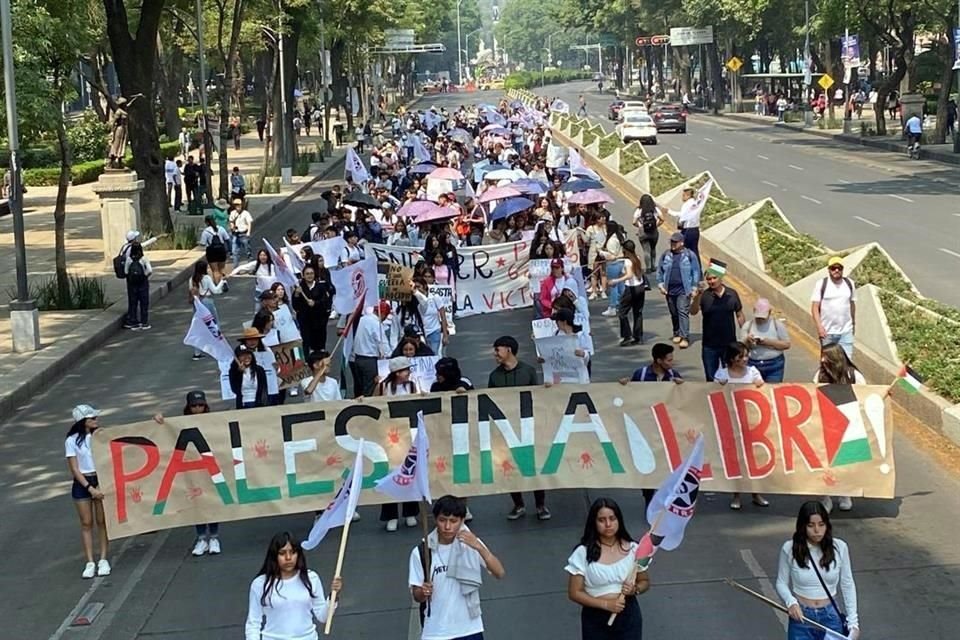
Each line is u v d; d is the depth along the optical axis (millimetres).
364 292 18859
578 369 15055
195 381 21031
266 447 12859
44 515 14750
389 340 18047
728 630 10461
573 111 117875
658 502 8711
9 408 19453
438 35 162875
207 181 45312
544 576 11883
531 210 28609
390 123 103000
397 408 12977
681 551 12297
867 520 12914
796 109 96062
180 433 12711
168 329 25875
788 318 22734
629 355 20969
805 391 12883
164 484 12695
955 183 45469
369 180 39781
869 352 18234
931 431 15711
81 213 44906
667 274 21109
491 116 81562
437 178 36500
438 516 8688
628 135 68750
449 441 13047
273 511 12875
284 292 17531
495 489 13102
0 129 27156
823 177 48875
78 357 23141
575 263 23812
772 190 44312
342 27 81312
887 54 97750
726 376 13148
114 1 36094
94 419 12648
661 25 121500
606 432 13094
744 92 126562
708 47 116562
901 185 45125
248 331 15289
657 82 153125
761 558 12039
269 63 74062
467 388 13461
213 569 12656
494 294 24734
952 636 10164
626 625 8539
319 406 12906
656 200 38688
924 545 12156
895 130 70000
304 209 48812
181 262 33906
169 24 59688
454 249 24453
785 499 13727
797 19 85562
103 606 11922
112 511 12555
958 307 22703
